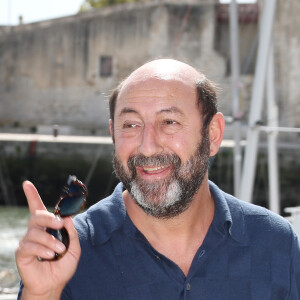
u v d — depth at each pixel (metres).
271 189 7.61
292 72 24.72
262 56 6.54
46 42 27.89
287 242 2.11
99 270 1.99
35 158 21.44
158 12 27.06
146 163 1.93
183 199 1.95
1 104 28.09
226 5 26.80
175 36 26.95
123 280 1.97
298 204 20.56
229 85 26.38
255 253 2.06
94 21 27.61
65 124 27.89
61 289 1.76
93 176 21.23
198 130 2.01
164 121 1.97
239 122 8.65
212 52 26.66
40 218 1.66
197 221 2.07
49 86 27.92
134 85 2.03
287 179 20.59
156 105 1.97
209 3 26.59
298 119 24.62
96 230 2.04
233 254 2.04
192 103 2.01
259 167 19.02
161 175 1.95
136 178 1.96
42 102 28.00
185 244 2.05
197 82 2.06
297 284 2.10
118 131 2.04
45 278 1.71
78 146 21.36
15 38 27.95
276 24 24.84
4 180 21.44
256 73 6.62
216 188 2.18
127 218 2.05
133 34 27.38
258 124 6.69
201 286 1.97
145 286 1.95
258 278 2.03
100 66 27.73
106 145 21.25
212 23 26.67
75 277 1.98
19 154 21.52
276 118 8.27
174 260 2.04
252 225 2.11
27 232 1.67
